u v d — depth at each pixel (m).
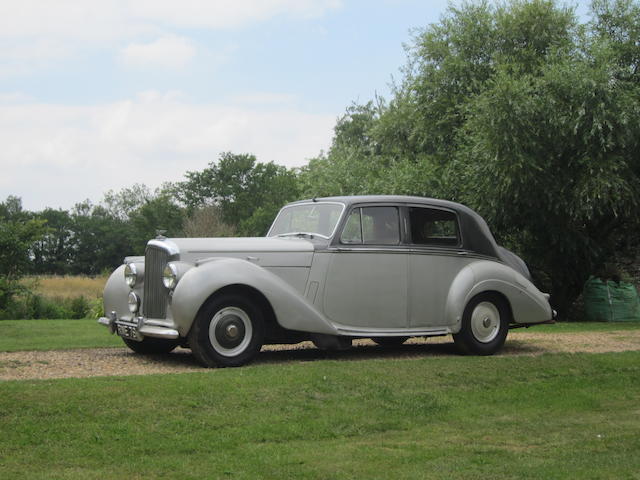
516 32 18.00
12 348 8.30
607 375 7.47
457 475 4.42
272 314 7.21
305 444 4.96
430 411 5.87
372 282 7.61
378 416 5.63
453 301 7.93
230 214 64.88
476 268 8.13
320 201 7.95
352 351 8.49
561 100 15.09
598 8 17.50
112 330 7.69
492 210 15.85
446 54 18.50
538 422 5.80
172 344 8.04
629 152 15.48
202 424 5.10
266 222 57.53
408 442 5.12
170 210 64.19
